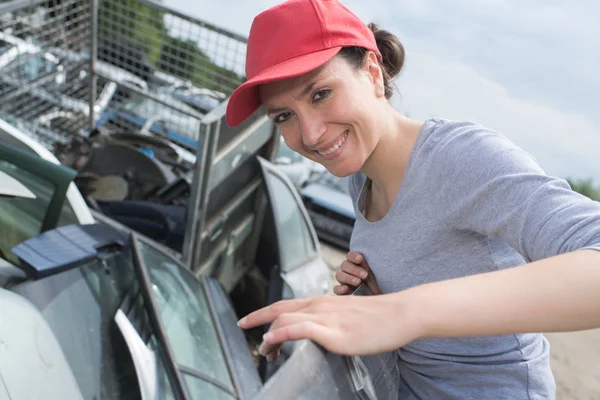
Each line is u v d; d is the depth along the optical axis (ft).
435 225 3.37
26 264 7.36
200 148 10.54
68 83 16.35
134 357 7.72
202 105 16.49
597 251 2.42
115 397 7.21
